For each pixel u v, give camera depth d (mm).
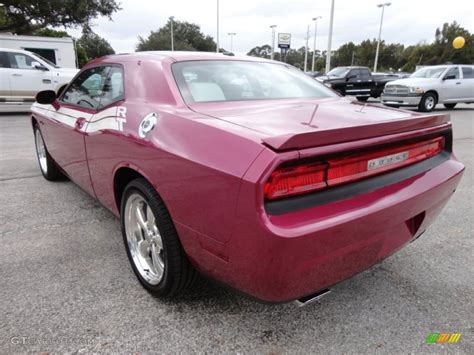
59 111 3531
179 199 1832
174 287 2115
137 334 1984
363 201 1728
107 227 3293
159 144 1957
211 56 2785
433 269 2715
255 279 1573
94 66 3154
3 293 2301
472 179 5051
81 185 3318
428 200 2072
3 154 6055
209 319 2113
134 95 2438
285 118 1960
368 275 2623
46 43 18578
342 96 3051
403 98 13703
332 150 1588
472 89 14375
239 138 1616
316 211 1583
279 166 1462
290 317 2152
